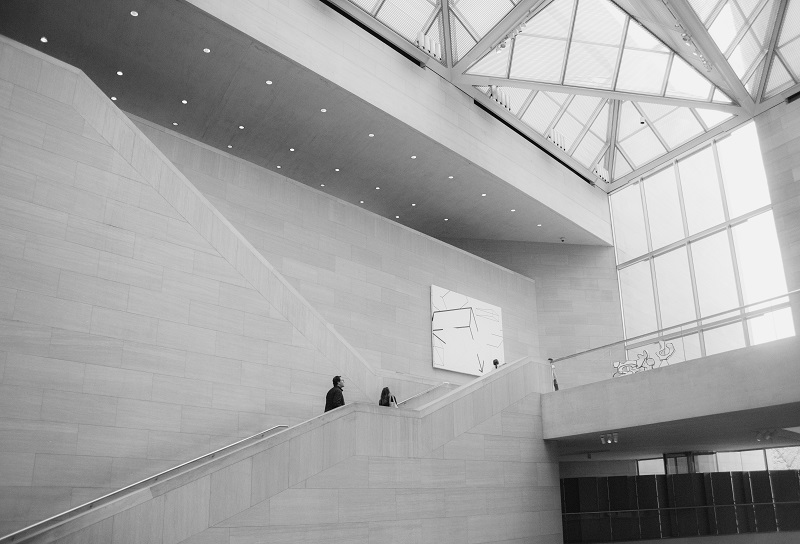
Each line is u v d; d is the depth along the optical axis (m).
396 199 22.83
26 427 10.00
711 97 22.20
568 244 27.16
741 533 18.41
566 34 19.88
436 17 19.09
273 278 14.06
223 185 17.44
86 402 10.69
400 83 18.56
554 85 21.38
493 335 23.95
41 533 7.63
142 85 16.33
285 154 19.66
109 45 14.89
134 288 11.70
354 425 11.26
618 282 26.64
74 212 11.26
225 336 12.84
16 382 10.05
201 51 15.19
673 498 18.53
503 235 26.34
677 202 25.31
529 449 14.88
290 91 16.75
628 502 18.23
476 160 20.62
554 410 15.38
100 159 11.80
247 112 17.55
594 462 24.53
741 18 18.36
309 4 16.58
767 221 22.28
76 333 10.83
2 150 10.70
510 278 25.67
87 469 10.46
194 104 17.16
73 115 11.63
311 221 19.16
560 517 15.02
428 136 18.97
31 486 9.85
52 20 14.09
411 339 21.08
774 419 13.15
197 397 12.10
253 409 12.91
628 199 26.98
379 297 20.45
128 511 8.26
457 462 13.03
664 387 13.50
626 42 20.58
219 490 9.20
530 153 23.53
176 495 8.74
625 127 25.39
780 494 19.25
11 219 10.55
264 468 9.78
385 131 18.59
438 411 12.99
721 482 18.97
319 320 14.85
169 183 12.68
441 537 12.19
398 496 11.63
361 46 17.69
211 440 12.09
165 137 16.70
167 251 12.33
